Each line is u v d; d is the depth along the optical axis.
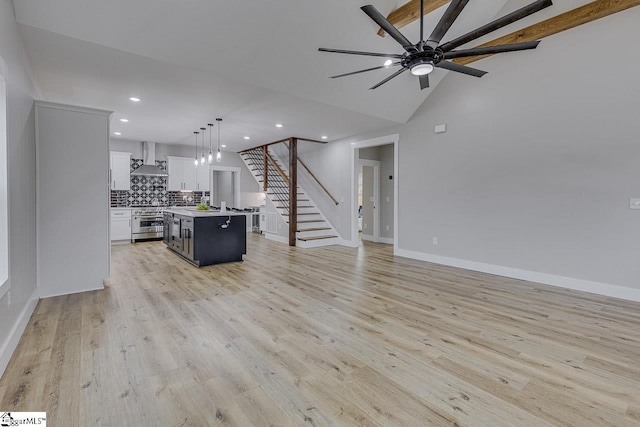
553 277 3.88
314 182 8.06
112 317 2.80
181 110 4.82
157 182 8.12
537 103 3.95
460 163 4.79
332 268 4.80
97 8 2.55
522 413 1.59
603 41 3.42
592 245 3.57
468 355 2.18
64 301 3.20
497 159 4.36
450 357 2.15
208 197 8.88
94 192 3.56
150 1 2.60
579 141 3.62
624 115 3.32
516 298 3.40
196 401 1.66
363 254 6.02
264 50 3.35
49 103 3.28
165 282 3.96
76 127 3.44
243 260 5.37
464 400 1.70
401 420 1.54
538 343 2.36
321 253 6.11
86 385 1.79
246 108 4.70
